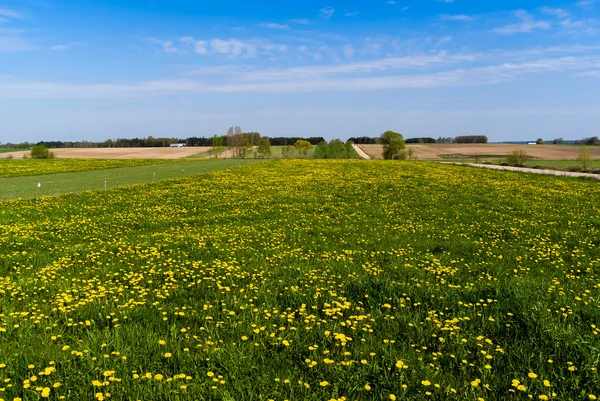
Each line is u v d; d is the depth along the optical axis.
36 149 103.31
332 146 133.75
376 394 4.61
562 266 9.62
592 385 4.68
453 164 73.25
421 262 9.97
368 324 6.22
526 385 4.73
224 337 5.87
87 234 14.30
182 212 19.75
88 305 6.91
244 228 14.91
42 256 10.78
